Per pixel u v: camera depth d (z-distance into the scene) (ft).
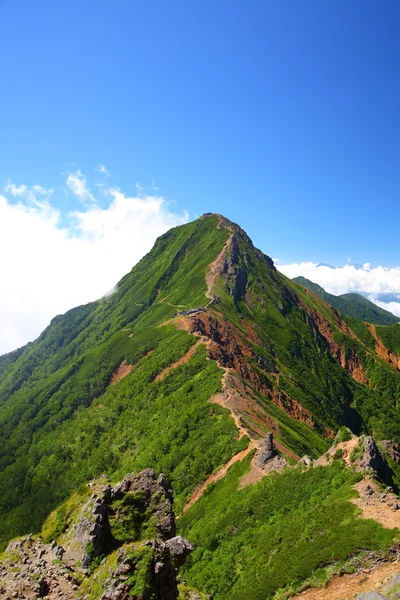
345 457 194.80
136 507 102.17
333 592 121.08
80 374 630.33
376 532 134.10
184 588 114.83
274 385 512.22
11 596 78.74
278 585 136.77
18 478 452.35
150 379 496.64
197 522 231.71
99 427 476.54
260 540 175.01
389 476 181.88
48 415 579.07
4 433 577.43
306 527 158.81
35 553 94.43
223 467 277.85
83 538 93.45
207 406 362.94
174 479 294.46
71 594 80.64
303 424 430.61
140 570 78.59
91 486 113.19
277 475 225.56
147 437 386.93
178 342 530.68
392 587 104.47
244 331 640.17
